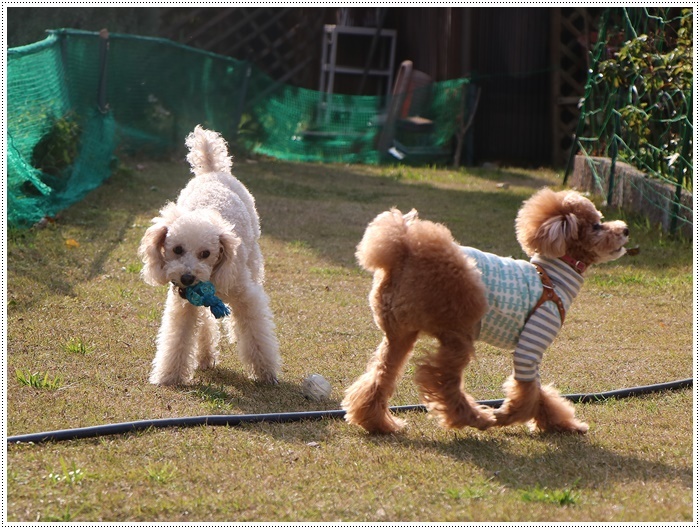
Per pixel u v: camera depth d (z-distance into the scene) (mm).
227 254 3881
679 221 7137
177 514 2754
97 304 5070
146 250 3855
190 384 4066
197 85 11016
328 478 3045
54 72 7570
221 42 12789
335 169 11117
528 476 3127
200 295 3781
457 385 3430
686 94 7121
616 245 3479
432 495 2943
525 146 12695
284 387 4078
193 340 4117
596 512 2812
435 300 3266
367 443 3412
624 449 3441
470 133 12438
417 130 12297
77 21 11289
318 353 4562
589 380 4316
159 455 3184
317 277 6078
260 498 2865
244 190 4762
